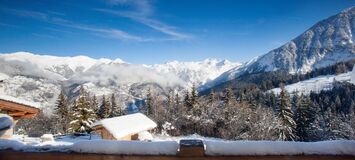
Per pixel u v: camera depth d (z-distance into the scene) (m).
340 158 2.48
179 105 65.12
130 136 26.69
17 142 2.74
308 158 2.50
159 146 2.60
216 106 58.34
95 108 67.88
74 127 43.66
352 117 58.22
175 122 57.34
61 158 2.64
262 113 52.62
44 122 61.47
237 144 2.56
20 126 58.72
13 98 10.17
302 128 57.75
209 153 2.55
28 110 10.50
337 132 55.47
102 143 2.64
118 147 2.62
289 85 168.88
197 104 61.12
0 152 2.67
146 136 26.89
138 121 27.70
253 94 107.56
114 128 25.23
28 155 2.65
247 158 2.53
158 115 60.88
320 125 62.09
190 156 2.53
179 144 2.58
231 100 61.09
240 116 51.91
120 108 71.75
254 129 48.78
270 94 99.94
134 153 2.59
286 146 2.54
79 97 45.16
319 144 2.55
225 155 2.53
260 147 2.54
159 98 70.06
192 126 56.53
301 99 60.66
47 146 2.69
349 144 2.50
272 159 2.52
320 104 90.12
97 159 2.61
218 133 53.25
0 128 2.99
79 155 2.62
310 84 160.50
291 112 53.78
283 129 49.50
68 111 61.72
